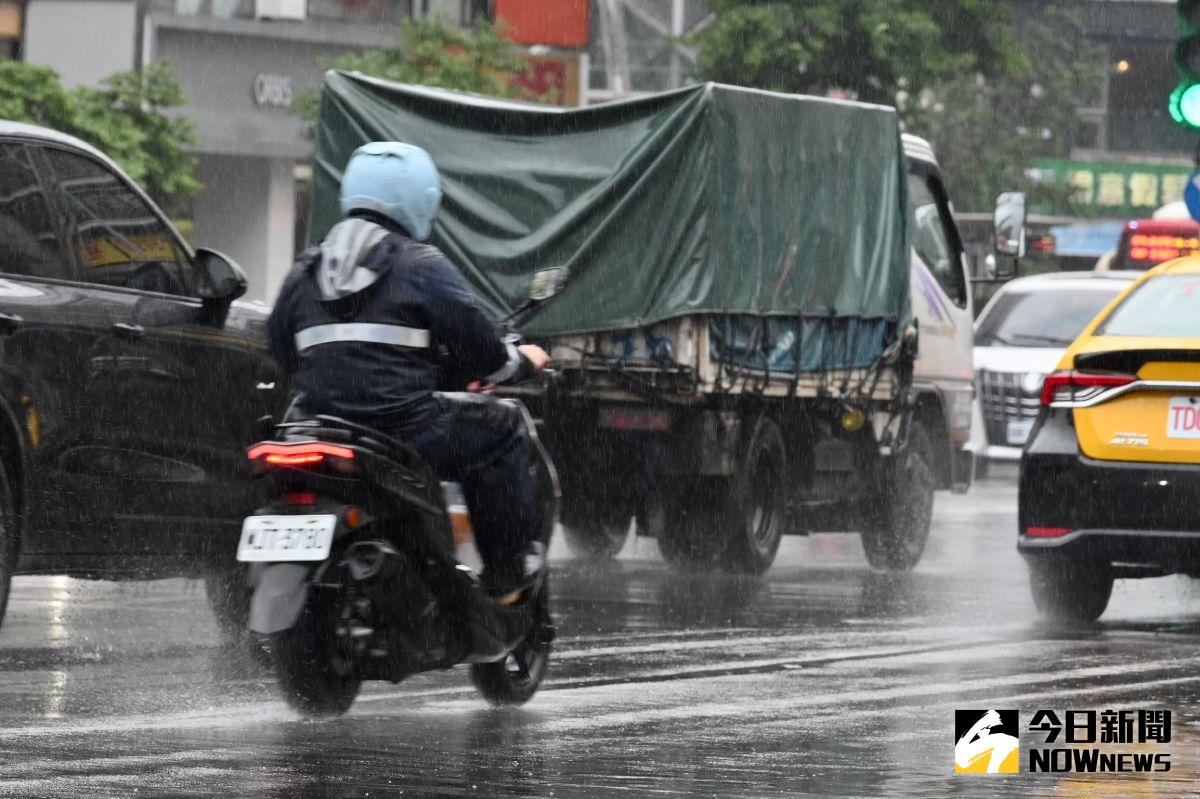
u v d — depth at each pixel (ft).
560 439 118.52
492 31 290.97
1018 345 239.30
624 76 478.18
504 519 64.08
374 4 315.99
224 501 80.69
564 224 116.16
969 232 267.80
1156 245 301.63
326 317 61.41
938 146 437.58
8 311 71.77
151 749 57.41
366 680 62.08
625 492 119.55
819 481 129.08
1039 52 467.52
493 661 65.31
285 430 59.93
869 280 128.36
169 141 253.85
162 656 79.25
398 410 60.95
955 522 179.42
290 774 53.83
